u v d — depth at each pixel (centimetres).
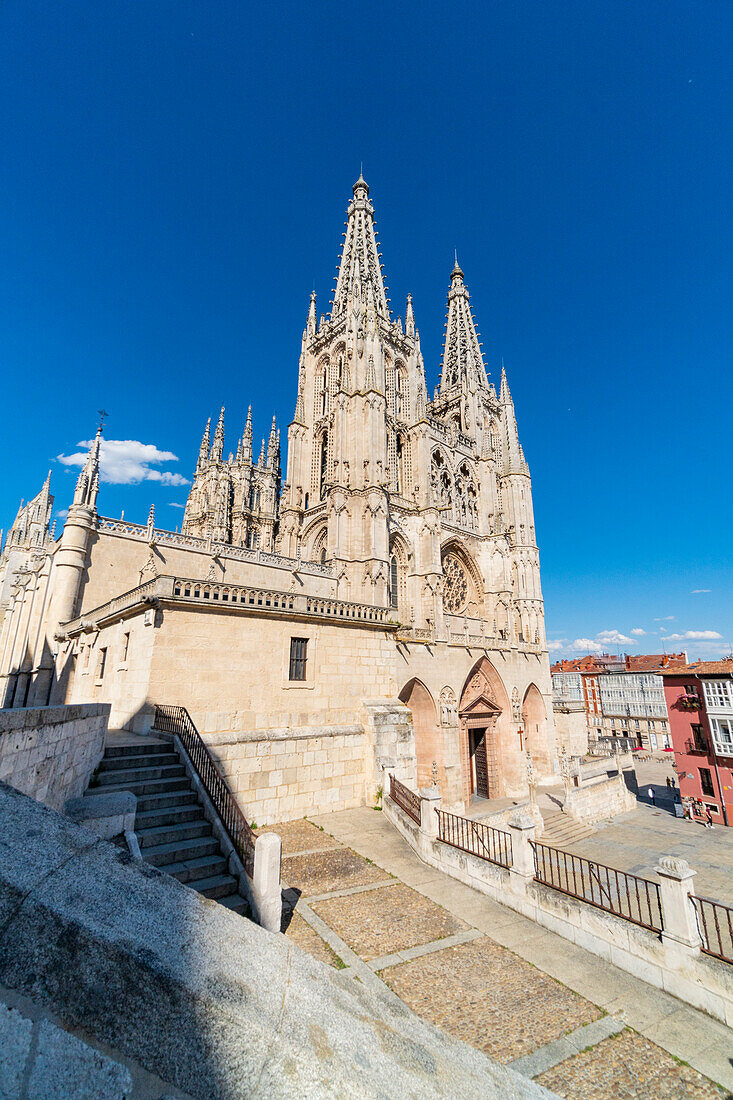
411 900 1338
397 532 5306
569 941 1167
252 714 2067
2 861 255
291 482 5797
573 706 6581
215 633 2028
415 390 6016
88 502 3294
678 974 987
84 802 1109
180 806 1423
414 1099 246
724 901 2741
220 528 7012
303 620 2306
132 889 279
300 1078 231
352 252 6538
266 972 276
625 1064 814
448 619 5712
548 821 3981
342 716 2369
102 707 1529
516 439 7250
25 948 220
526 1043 846
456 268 8538
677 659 9831
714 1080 790
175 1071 210
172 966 243
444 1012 908
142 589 2089
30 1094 180
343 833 1839
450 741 4206
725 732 4494
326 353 6088
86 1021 209
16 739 855
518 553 6575
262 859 1109
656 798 5531
